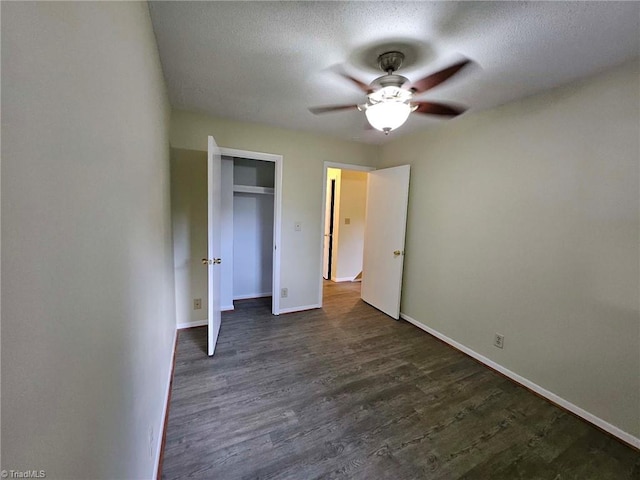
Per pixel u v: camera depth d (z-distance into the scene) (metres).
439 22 1.38
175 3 1.28
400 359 2.54
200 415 1.76
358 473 1.41
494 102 2.29
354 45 1.59
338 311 3.69
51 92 0.42
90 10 0.57
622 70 1.66
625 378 1.68
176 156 2.78
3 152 0.31
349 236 5.40
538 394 2.09
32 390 0.38
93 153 0.59
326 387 2.09
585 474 1.46
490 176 2.44
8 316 0.32
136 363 1.01
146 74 1.26
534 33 1.43
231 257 3.54
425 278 3.15
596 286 1.79
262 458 1.47
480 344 2.54
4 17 0.31
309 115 2.77
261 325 3.15
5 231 0.32
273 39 1.55
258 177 4.09
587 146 1.82
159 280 1.68
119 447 0.79
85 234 0.55
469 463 1.49
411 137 3.33
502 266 2.35
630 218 1.64
